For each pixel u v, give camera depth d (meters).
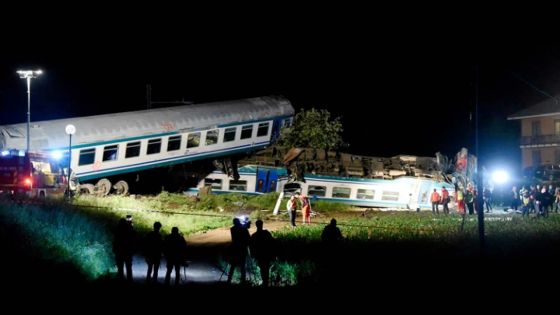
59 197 33.50
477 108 25.28
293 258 23.22
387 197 50.81
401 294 17.98
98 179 44.38
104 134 43.25
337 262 20.67
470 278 20.09
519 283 19.39
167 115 46.81
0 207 23.05
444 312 16.33
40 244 19.75
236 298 17.41
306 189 48.84
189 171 48.94
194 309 16.19
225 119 49.09
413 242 27.33
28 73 40.28
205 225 33.97
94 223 27.31
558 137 71.75
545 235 30.34
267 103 52.53
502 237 29.55
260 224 18.53
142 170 45.34
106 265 21.70
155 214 35.31
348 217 41.31
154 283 18.80
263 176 49.22
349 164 51.12
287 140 59.59
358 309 16.56
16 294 16.14
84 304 16.34
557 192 46.44
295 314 16.05
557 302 17.30
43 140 40.91
